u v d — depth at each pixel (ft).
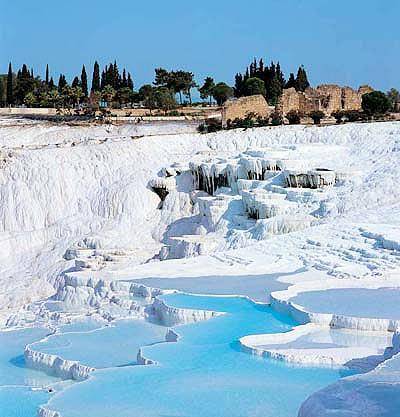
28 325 122.72
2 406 82.89
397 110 299.79
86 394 77.25
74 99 395.14
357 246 136.77
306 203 179.11
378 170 189.16
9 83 463.01
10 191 227.61
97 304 128.88
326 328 94.53
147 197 226.79
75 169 235.81
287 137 238.68
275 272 131.54
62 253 208.85
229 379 79.66
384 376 64.69
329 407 58.23
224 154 236.43
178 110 382.63
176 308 109.29
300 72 414.41
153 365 85.46
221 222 193.98
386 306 100.32
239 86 454.81
